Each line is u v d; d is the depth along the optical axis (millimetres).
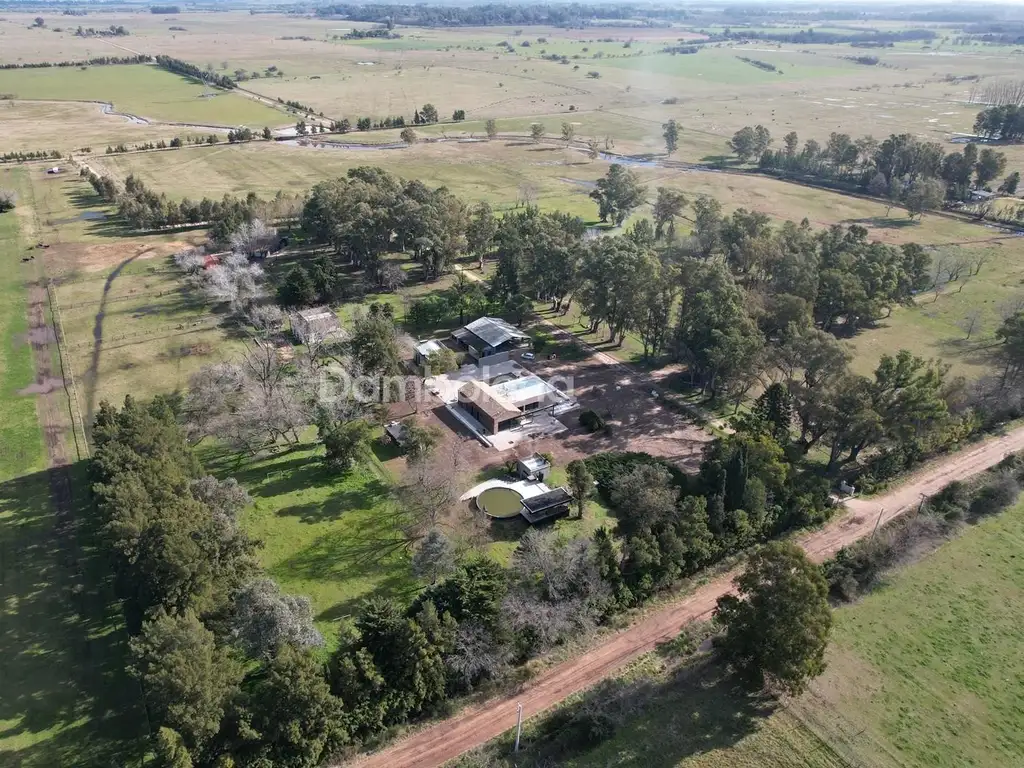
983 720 64750
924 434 96188
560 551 74938
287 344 129375
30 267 162125
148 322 137125
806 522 88062
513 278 143625
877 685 67750
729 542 82312
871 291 140375
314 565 79688
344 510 88812
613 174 197750
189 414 100688
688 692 66625
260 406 97188
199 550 68250
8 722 61062
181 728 54094
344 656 61594
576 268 132000
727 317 109562
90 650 68250
